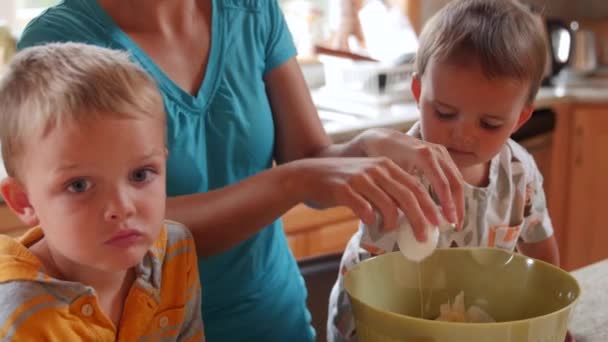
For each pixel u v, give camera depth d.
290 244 2.03
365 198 0.78
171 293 0.81
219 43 1.04
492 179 1.13
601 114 2.72
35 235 0.73
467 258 0.91
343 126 2.02
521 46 1.04
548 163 2.71
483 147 1.05
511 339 0.68
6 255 0.68
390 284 0.89
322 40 2.75
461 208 0.83
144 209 0.66
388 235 1.08
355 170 0.80
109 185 0.64
